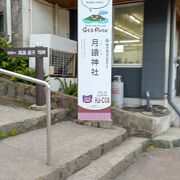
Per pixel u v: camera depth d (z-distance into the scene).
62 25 8.26
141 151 5.37
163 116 6.50
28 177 3.10
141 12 7.72
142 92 7.55
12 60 6.62
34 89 6.07
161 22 7.31
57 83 6.97
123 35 7.97
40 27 7.57
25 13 7.14
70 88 6.96
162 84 7.34
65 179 3.63
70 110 6.00
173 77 7.80
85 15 5.43
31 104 5.98
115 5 7.96
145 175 4.40
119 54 8.03
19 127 4.59
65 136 4.83
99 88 5.56
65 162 3.67
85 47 5.48
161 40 7.33
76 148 4.25
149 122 5.86
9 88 6.39
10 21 7.19
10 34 7.19
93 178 3.69
